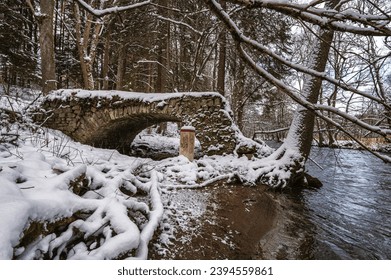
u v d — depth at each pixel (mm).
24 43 15297
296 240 3596
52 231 2082
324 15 1383
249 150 7207
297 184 6523
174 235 2986
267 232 3701
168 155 10133
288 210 4934
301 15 1477
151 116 8367
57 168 2984
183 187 4887
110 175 4074
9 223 1554
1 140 4508
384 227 4418
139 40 11742
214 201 4434
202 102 7590
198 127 7527
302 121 6719
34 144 5398
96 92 8008
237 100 13273
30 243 1810
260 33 5797
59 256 2035
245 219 3912
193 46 12711
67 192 2447
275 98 12547
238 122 13398
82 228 2260
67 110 8000
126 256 2066
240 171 6328
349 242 3736
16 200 1789
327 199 5984
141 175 4887
